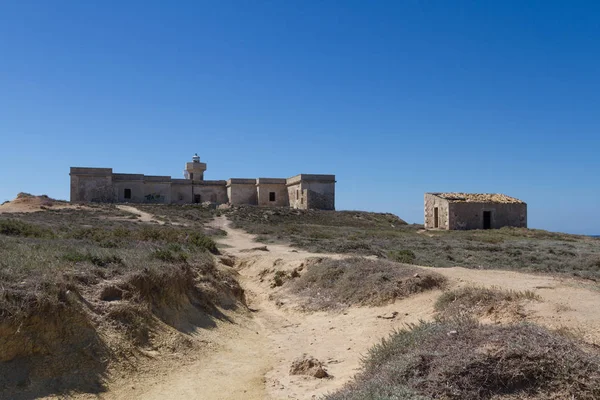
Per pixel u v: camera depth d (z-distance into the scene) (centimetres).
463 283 1698
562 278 1839
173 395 1017
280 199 8306
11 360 931
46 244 1733
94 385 973
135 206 6506
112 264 1438
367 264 2128
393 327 1486
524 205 5634
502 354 781
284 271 2419
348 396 810
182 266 1705
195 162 9175
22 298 1003
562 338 847
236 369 1217
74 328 1061
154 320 1300
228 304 1808
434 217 5775
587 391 717
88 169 7019
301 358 1227
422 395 741
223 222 5712
